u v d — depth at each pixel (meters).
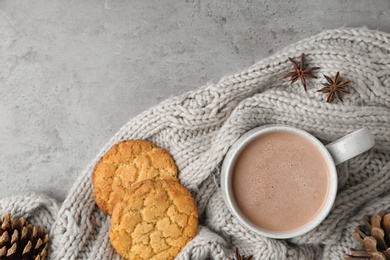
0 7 0.58
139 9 0.58
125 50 0.58
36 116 0.57
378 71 0.53
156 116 0.55
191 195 0.54
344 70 0.53
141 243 0.53
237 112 0.53
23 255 0.51
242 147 0.50
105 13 0.58
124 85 0.58
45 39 0.58
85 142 0.57
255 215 0.51
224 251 0.53
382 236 0.49
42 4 0.58
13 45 0.58
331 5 0.57
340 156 0.49
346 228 0.54
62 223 0.53
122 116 0.58
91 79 0.58
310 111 0.53
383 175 0.54
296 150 0.50
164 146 0.56
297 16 0.57
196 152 0.55
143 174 0.54
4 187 0.57
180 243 0.53
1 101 0.57
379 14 0.57
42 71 0.58
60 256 0.53
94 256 0.53
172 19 0.58
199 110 0.54
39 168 0.57
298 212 0.51
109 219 0.55
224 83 0.54
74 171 0.57
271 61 0.54
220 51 0.58
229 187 0.50
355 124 0.53
